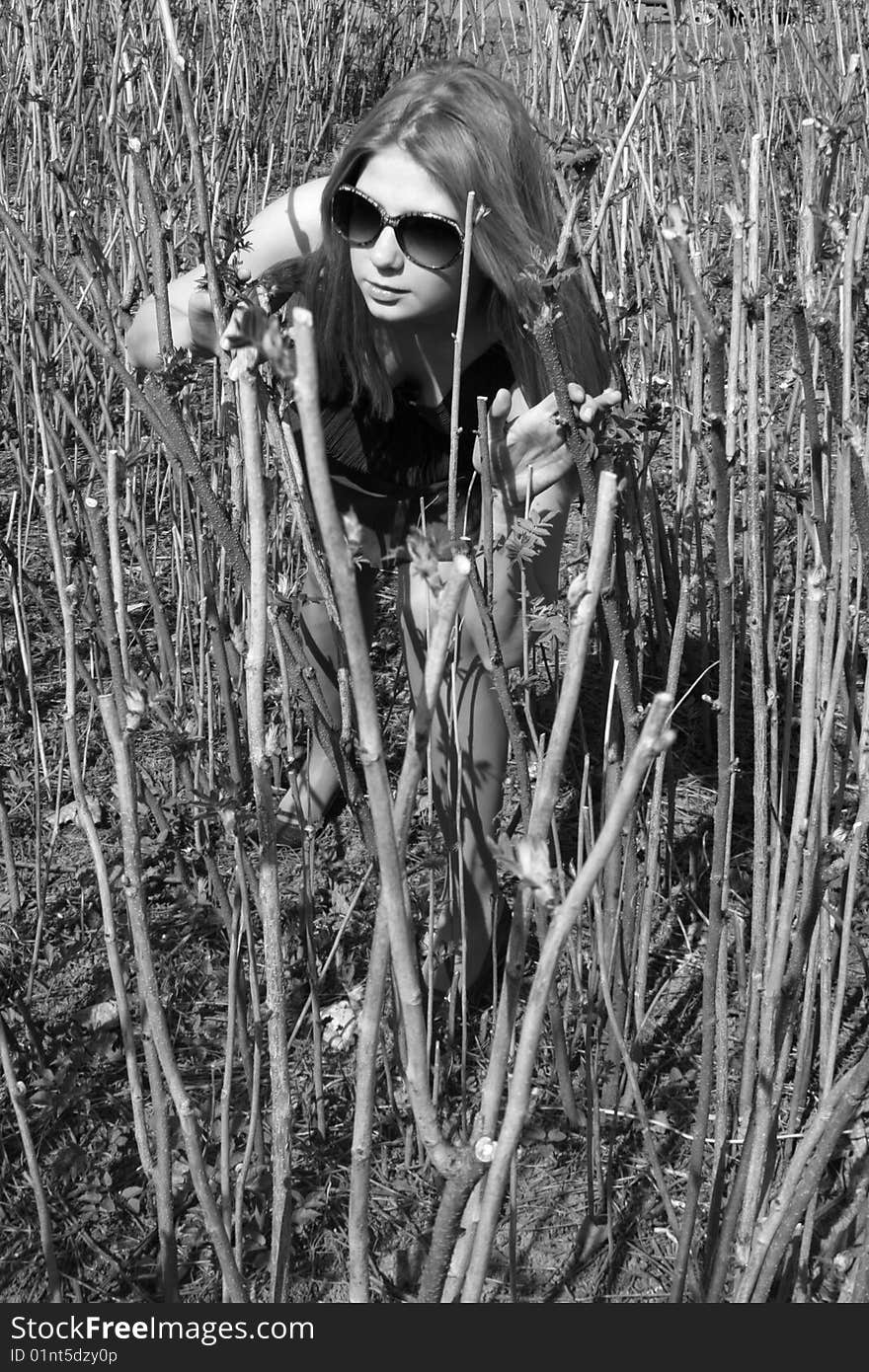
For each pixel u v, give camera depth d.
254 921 1.97
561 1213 1.65
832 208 1.52
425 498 1.77
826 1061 1.32
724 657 1.32
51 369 2.37
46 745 2.44
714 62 3.21
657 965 2.00
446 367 1.70
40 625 2.71
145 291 2.18
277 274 1.77
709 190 3.29
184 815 2.01
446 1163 0.95
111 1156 1.70
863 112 3.09
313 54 5.63
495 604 1.67
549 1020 1.80
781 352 3.16
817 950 1.47
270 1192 1.62
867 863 1.86
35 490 2.69
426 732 0.89
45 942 2.04
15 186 3.87
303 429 0.68
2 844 2.17
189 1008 1.90
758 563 1.41
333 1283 1.56
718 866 1.38
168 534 2.99
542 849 0.83
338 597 0.74
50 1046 1.84
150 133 2.89
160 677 2.30
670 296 2.40
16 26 3.88
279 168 4.50
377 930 0.98
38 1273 1.56
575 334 1.58
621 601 1.68
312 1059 1.83
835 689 1.27
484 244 1.54
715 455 1.21
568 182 1.62
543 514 1.59
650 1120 1.75
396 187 1.53
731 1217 1.36
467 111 1.51
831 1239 1.50
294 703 2.28
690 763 2.43
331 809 2.25
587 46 2.79
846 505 1.24
